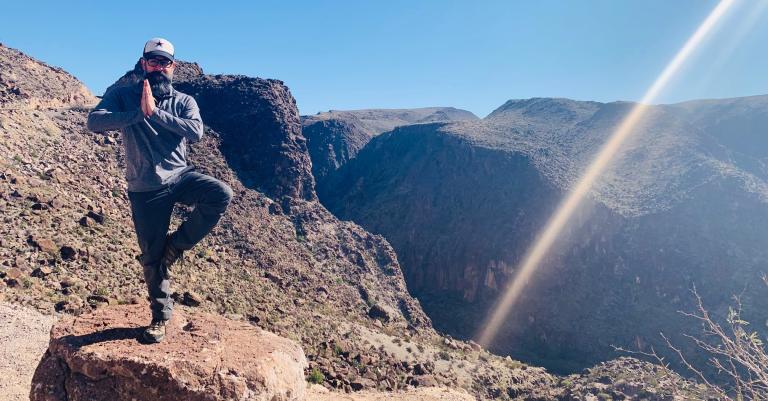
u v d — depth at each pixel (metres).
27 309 18.53
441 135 123.44
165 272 5.08
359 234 63.97
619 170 97.38
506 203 99.00
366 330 42.00
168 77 4.73
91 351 4.64
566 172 99.50
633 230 81.00
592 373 47.16
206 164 56.56
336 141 154.50
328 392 21.98
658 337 66.56
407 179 119.81
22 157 35.91
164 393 4.41
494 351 74.75
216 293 33.25
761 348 5.12
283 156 63.78
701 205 78.75
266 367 4.88
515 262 89.50
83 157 43.28
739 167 91.31
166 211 4.80
